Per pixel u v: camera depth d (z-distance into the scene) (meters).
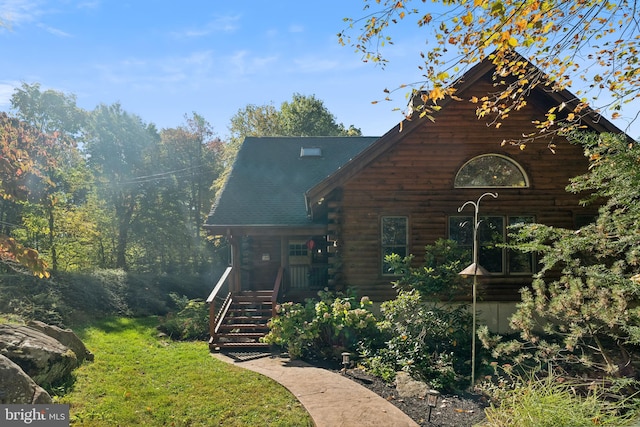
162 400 6.32
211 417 5.80
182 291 19.53
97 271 17.70
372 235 11.06
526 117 10.96
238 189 13.90
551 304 6.05
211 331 10.06
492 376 7.34
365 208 11.06
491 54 5.35
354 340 9.24
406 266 9.84
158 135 31.95
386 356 8.05
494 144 10.97
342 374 7.71
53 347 6.85
